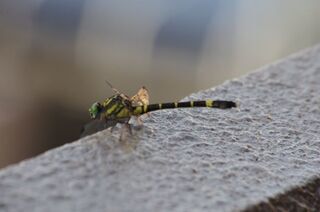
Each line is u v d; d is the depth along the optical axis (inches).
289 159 13.0
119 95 13.5
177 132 13.1
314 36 34.6
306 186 12.4
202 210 11.5
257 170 12.5
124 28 34.9
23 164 11.9
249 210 11.7
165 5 34.9
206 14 34.9
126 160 12.2
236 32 34.7
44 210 11.1
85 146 12.4
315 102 14.9
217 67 34.5
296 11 34.9
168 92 34.6
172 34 34.7
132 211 11.3
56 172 11.8
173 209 11.4
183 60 34.5
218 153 12.8
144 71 34.6
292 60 16.6
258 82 15.6
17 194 11.3
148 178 11.9
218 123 13.7
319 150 13.3
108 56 34.9
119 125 13.1
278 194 12.1
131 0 35.1
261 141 13.4
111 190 11.6
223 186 12.0
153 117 13.5
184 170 12.2
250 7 34.9
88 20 35.1
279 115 14.4
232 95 15.0
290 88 15.4
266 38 34.8
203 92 15.0
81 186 11.6
